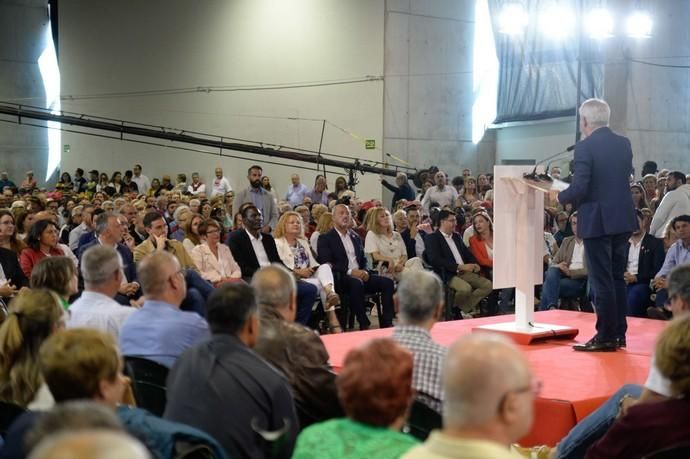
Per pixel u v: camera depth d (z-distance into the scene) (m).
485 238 9.48
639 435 2.96
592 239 5.45
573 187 5.37
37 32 24.69
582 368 5.14
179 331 3.93
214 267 7.89
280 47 19.56
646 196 12.05
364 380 2.38
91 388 2.50
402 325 3.68
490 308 9.38
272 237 8.30
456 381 1.96
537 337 5.95
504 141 19.14
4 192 16.64
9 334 3.13
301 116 19.22
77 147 24.50
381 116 17.88
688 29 17.12
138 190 21.50
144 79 22.62
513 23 17.58
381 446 2.33
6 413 3.10
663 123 16.92
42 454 1.12
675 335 2.92
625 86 14.55
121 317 4.41
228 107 20.73
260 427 3.07
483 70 19.09
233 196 15.27
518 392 1.96
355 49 18.23
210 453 2.63
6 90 24.17
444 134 18.52
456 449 1.91
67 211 13.41
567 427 4.40
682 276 4.08
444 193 14.12
